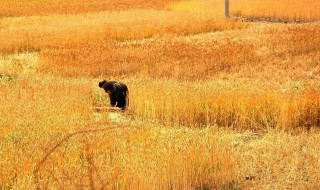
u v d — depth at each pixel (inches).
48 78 2913.4
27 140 1326.3
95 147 1286.9
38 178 1088.8
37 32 5064.0
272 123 1925.4
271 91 2096.5
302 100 1940.2
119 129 1466.5
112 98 2111.2
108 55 3757.4
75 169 1121.4
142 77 3149.6
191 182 1224.8
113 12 7258.9
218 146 1336.1
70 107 1836.9
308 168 1318.9
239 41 4259.4
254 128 1908.2
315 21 5871.1
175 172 1195.3
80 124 1540.4
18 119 1562.5
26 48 4517.7
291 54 3752.5
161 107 2011.6
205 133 1501.0
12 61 3745.1
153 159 1218.6
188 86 2313.0
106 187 1070.4
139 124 1628.9
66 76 3363.7
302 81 2881.4
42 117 1614.2
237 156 1359.5
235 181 1262.3
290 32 4549.7
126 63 3437.5
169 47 4040.4
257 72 3225.9
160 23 5462.6
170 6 7854.3
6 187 1063.6
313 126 1870.1
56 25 5703.7
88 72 3393.2
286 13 6131.9
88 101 1990.7
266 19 6166.3
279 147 1517.0
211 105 1984.5
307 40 3895.2
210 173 1248.2
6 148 1245.7
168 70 3299.7
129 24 5423.2
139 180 1121.4
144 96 2101.4
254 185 1233.4
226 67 3472.0
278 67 3356.3
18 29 5408.5
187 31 5059.1
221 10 6919.3
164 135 1446.9
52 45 4549.7
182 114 1988.2
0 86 2297.0
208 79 3125.0
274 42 4067.4
